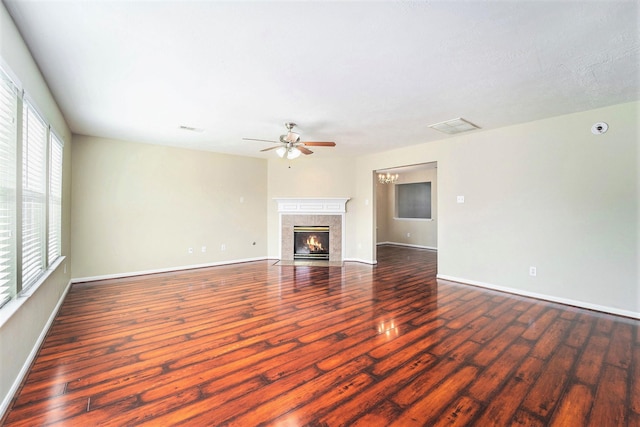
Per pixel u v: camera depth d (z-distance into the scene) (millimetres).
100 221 4949
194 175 5941
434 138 5016
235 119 3959
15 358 1967
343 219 6871
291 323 3127
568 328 3025
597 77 2736
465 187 4812
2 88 1898
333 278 5180
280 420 1690
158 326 3035
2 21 1734
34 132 2578
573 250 3750
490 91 3062
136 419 1688
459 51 2297
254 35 2084
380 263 6613
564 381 2092
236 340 2721
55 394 1915
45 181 2834
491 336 2822
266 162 7043
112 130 4512
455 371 2211
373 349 2553
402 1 1729
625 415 1743
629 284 3361
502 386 2029
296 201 6910
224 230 6371
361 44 2197
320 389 1986
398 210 9812
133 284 4691
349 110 3619
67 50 2277
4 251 1979
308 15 1862
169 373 2172
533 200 4082
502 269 4395
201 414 1734
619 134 3424
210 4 1755
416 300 3930
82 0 1714
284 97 3213
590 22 1936
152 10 1814
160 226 5547
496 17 1889
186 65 2520
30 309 2314
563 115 3809
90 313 3400
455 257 4961
